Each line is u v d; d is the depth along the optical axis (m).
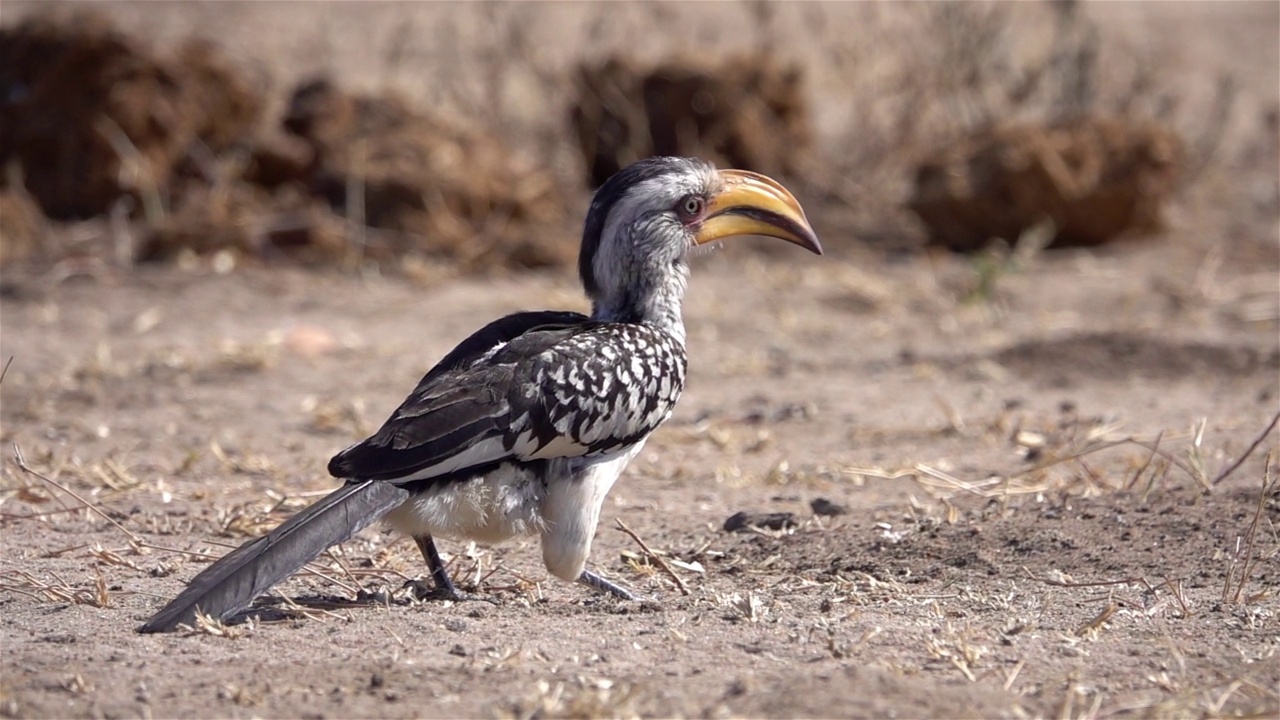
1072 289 18.14
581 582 8.48
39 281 18.12
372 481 7.61
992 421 13.06
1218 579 8.51
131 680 6.82
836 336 16.59
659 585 8.91
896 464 11.84
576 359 8.14
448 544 9.66
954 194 19.80
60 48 20.62
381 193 19.66
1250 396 13.70
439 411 7.74
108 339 16.17
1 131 20.73
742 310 17.59
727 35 29.44
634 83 22.00
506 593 8.69
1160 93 26.17
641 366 8.38
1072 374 14.66
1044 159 19.56
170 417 13.43
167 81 20.86
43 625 7.76
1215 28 33.19
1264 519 9.21
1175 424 12.62
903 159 22.62
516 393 7.92
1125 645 7.41
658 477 11.68
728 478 11.61
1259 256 19.55
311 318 17.16
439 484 7.85
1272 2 36.06
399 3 33.12
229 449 12.39
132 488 10.92
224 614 7.11
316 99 20.91
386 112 20.53
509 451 7.91
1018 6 29.17
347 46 29.28
